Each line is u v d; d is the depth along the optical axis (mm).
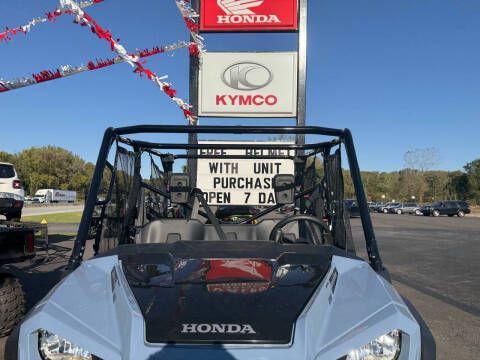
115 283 2373
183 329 1955
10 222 7305
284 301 2156
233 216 7656
